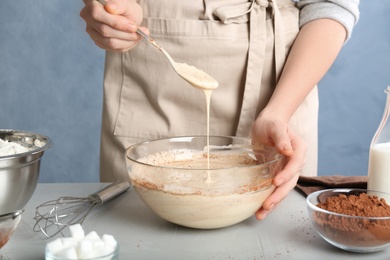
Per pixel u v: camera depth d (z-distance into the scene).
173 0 1.72
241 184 1.21
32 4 3.28
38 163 1.32
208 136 1.42
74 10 3.26
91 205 1.39
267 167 1.25
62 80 3.35
